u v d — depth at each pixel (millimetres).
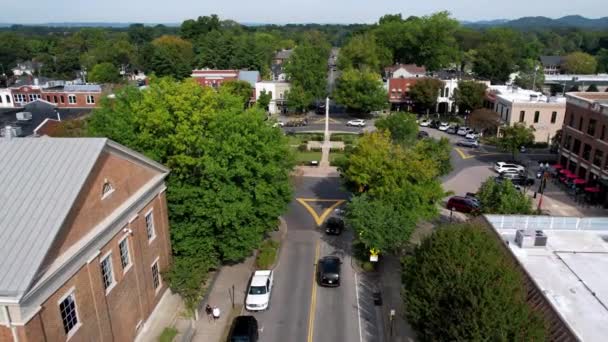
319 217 43188
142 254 25359
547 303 19328
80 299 19047
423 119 88125
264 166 31578
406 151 36938
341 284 31750
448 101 93500
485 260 21344
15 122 57250
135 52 152125
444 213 43750
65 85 86562
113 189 21797
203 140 29000
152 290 27047
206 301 29547
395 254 35625
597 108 48344
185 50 150000
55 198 17422
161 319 27453
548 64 146500
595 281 21797
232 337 24609
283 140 35500
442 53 122188
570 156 54281
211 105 31031
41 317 16500
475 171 57156
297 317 28000
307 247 37219
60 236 17391
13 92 84375
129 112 33094
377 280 32250
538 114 69938
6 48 156375
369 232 31172
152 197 26547
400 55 127500
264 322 27484
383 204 33375
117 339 22625
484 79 111500
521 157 63906
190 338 25859
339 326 27203
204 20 185750
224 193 29484
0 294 14914
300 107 93688
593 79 112188
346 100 89250
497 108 77250
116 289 22328
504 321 17609
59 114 62938
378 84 88500
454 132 77812
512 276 20422
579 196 48219
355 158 35344
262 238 37406
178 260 29219
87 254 19359
